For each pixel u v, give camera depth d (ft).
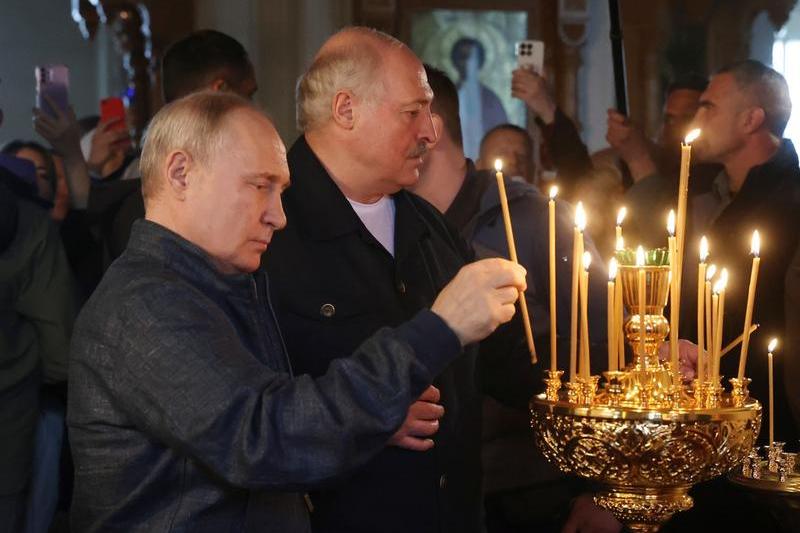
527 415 12.71
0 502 13.25
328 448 6.91
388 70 9.07
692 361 8.86
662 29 32.12
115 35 35.60
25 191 15.33
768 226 12.32
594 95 34.17
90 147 21.13
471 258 10.20
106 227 13.56
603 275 11.15
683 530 11.89
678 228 7.38
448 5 35.45
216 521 7.29
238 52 13.71
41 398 13.92
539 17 34.99
